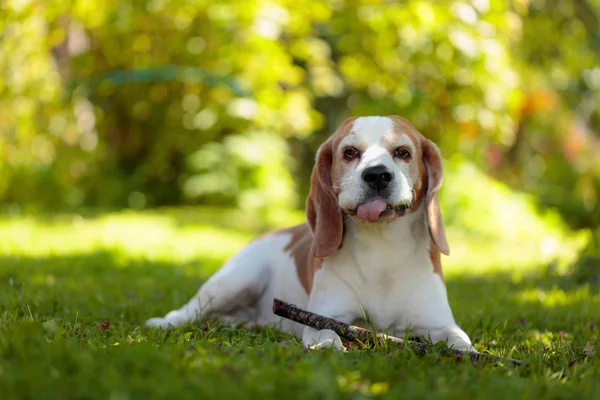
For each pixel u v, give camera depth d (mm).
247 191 14805
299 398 2506
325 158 4074
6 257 7879
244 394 2512
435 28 11734
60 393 2504
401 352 3326
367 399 2580
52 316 4738
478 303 6020
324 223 4031
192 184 15164
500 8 11641
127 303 5262
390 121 3971
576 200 15289
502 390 2760
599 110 17750
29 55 13602
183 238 10578
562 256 9023
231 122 15133
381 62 13383
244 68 14375
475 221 12961
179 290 6141
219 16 13453
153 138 16656
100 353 3070
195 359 3049
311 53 14508
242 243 10352
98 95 15906
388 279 4004
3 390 2510
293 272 4527
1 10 12273
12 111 14383
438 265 4117
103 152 16328
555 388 2861
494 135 13484
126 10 14211
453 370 3080
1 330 3451
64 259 7934
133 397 2516
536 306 5891
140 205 15883
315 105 17047
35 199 14852
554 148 16172
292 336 4062
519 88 13711
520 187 15891
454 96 13023
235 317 4844
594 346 3922
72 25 15484
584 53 14922
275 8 13125
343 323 3717
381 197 3715
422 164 4012
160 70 15133
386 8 12125
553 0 14492
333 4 12914
